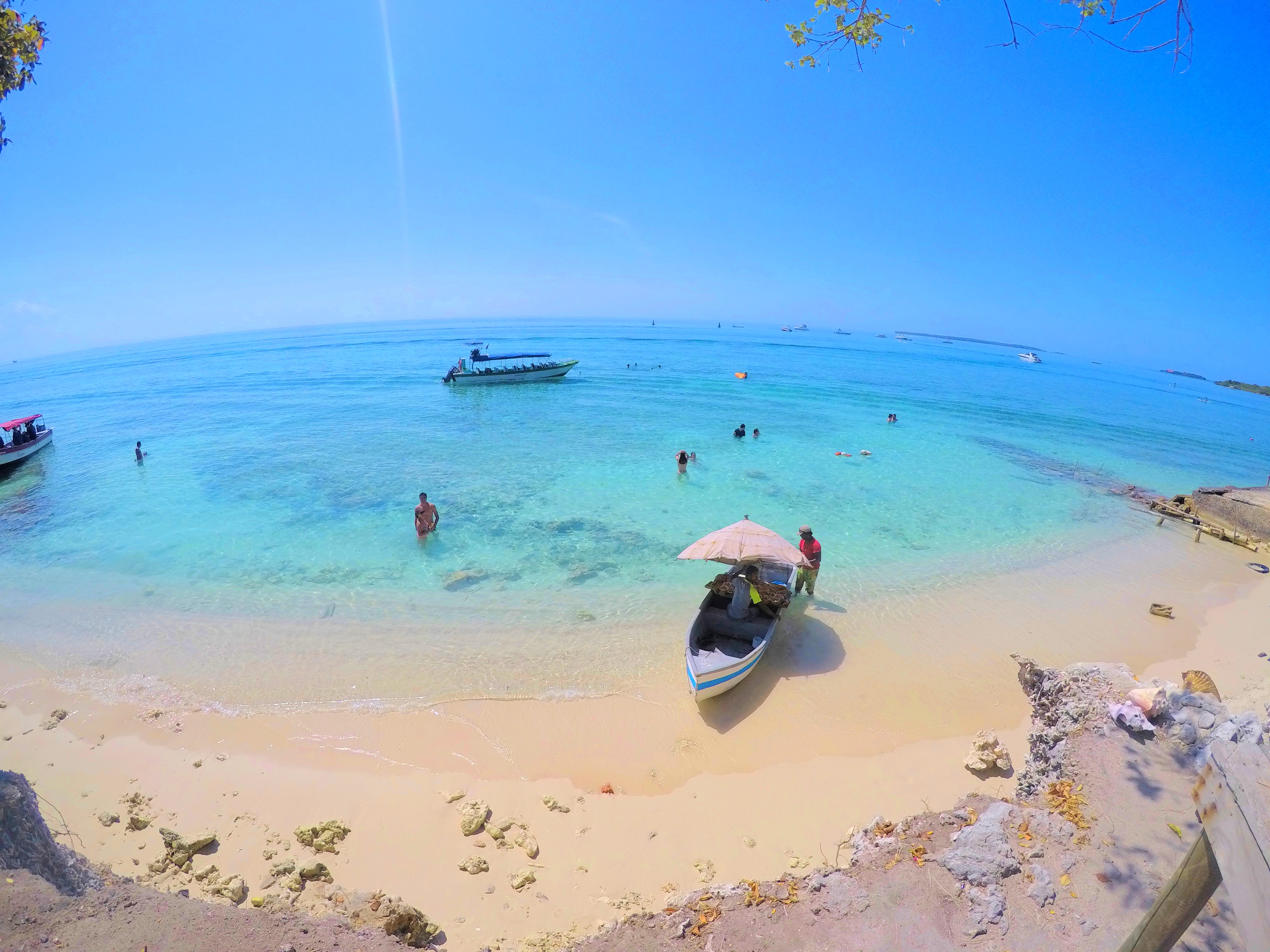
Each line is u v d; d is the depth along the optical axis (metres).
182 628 13.35
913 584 15.79
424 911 6.94
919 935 5.76
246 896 6.99
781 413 42.78
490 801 8.76
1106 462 33.03
